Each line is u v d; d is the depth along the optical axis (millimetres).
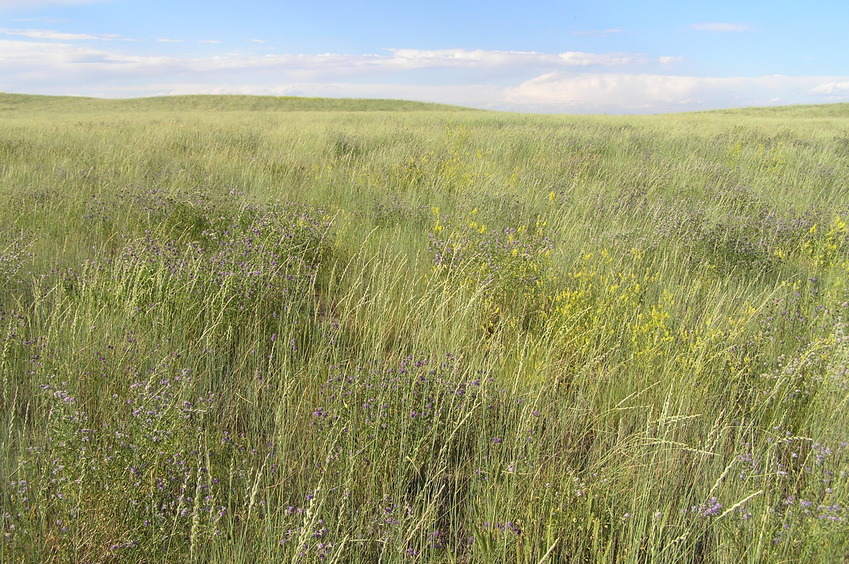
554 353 4016
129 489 2502
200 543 2396
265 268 4973
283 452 3018
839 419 3236
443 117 26203
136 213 6941
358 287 5211
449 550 2477
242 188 8664
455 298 4660
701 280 5434
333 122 21875
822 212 7688
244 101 52500
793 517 2469
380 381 3377
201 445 2914
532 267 5082
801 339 4238
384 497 2656
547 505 2658
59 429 2682
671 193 9266
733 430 3357
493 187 8875
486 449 3111
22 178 8625
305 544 2236
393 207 7734
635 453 2957
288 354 3918
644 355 3869
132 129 16953
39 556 2275
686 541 2561
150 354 3719
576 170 11016
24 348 3688
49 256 5465
